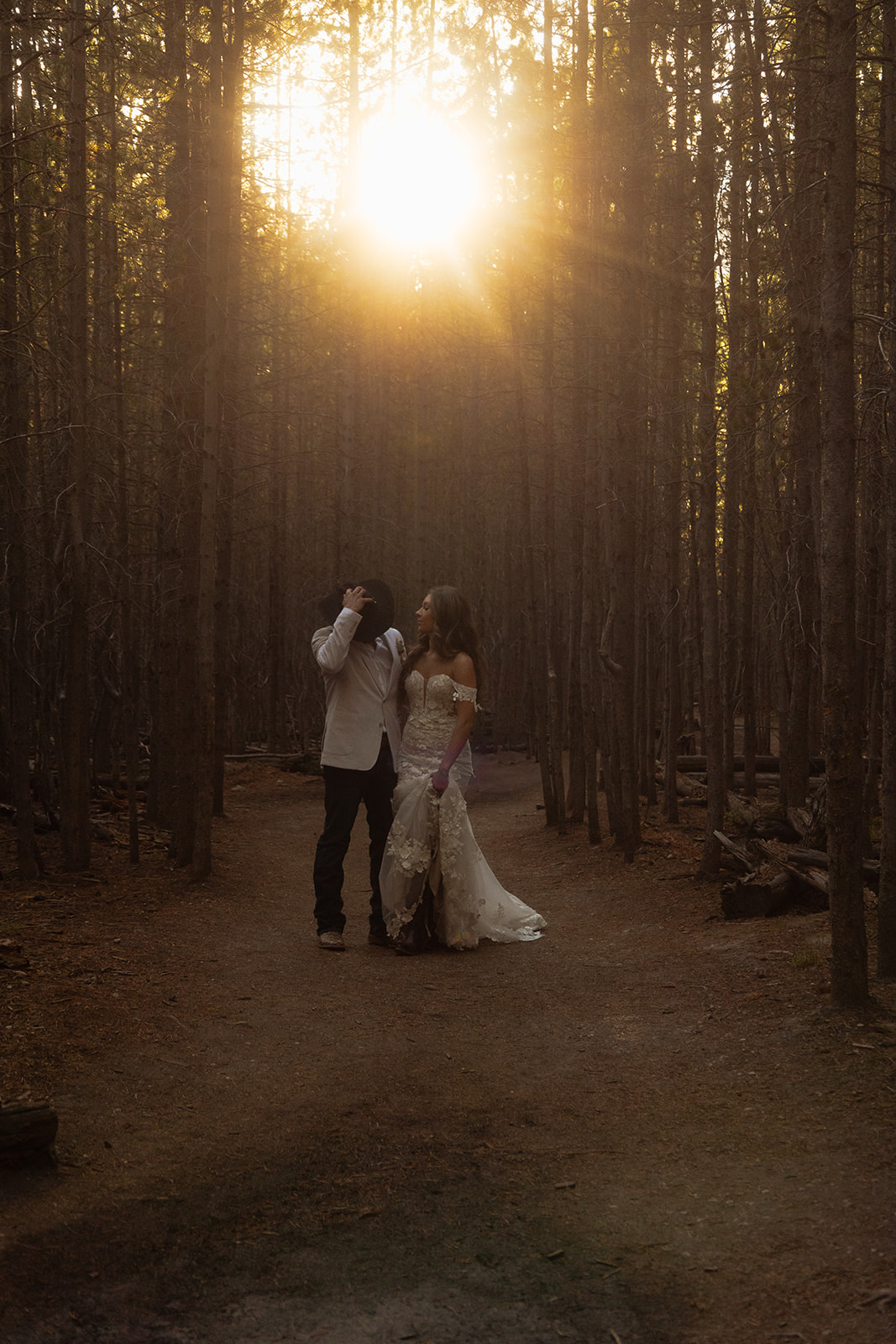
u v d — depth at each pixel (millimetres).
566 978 5129
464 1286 2348
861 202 5742
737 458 6254
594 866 8383
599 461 9352
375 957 5555
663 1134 3184
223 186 7379
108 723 11961
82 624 7383
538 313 10914
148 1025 4102
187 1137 3166
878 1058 3529
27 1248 2463
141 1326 2184
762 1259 2400
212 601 7379
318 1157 3061
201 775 7355
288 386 14555
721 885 7078
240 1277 2385
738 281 6992
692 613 14414
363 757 5809
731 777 11562
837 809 4016
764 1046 3832
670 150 7785
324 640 5977
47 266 6566
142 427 8609
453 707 5906
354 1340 2143
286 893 7414
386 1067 3871
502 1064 3912
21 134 5797
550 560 10805
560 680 10844
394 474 21391
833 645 3977
